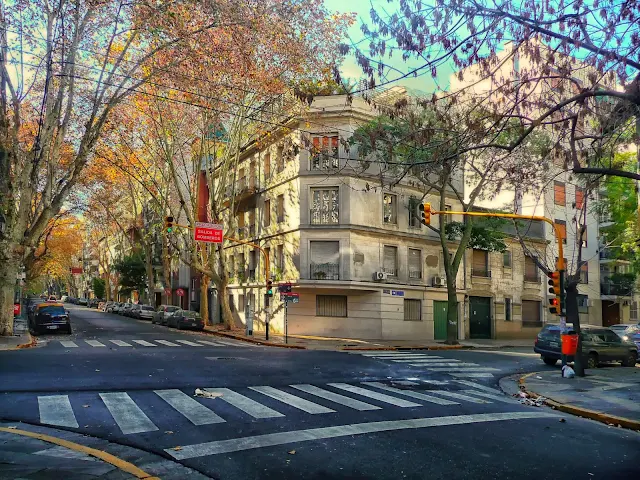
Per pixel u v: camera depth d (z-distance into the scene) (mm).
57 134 22609
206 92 22406
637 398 11891
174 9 18281
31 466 5855
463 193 34688
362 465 6375
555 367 19000
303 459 6547
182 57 20156
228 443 7172
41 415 8578
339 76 10055
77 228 66812
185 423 8266
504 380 15430
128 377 12570
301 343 26250
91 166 35938
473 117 13070
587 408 10695
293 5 20422
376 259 30375
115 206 51719
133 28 18953
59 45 20094
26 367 13516
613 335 20141
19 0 18609
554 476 6191
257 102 26703
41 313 27250
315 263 29688
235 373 13906
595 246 41031
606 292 40938
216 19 18375
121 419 8422
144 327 35812
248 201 37031
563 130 10812
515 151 17906
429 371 16406
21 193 23125
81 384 11438
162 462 6363
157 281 58656
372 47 8742
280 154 32500
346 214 29422
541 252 36562
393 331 30344
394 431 8109
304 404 10016
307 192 29953
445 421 8984
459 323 33750
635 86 8336
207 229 28203
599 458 7090
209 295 43906
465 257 34594
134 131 30828
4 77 21438
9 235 22953
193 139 31578
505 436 8102
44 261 58875
